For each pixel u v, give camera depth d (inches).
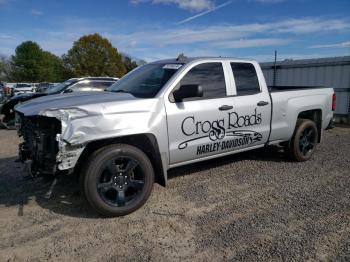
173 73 172.6
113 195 154.6
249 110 196.5
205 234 134.4
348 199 168.7
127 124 147.9
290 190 182.1
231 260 116.4
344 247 123.6
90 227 141.7
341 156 257.6
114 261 117.0
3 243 129.1
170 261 116.6
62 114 135.3
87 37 2176.4
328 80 476.7
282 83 536.7
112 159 146.8
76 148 138.3
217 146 184.9
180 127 166.7
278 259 116.4
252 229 137.8
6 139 340.2
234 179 201.3
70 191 182.2
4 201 169.0
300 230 136.4
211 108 178.1
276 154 259.8
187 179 201.8
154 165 168.6
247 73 202.2
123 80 201.0
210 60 185.6
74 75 2154.3
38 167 149.8
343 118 463.2
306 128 235.1
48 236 134.3
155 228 140.3
